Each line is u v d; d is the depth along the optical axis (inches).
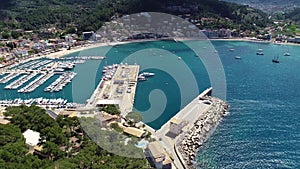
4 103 7204.7
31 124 4795.8
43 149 3875.5
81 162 3503.9
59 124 4736.7
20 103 7155.5
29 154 3631.9
